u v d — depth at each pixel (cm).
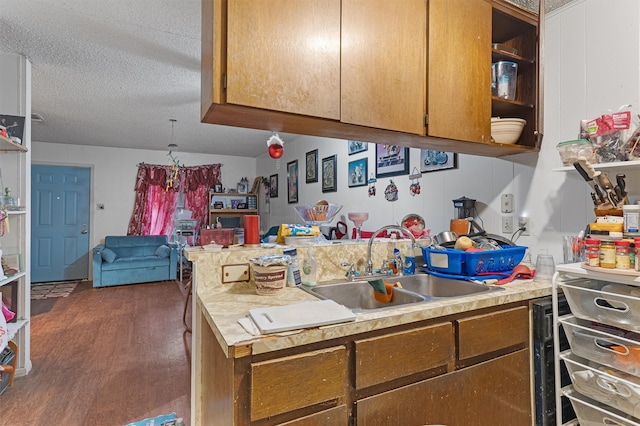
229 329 93
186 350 280
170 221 625
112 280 511
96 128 464
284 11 117
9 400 205
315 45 122
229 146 579
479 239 175
